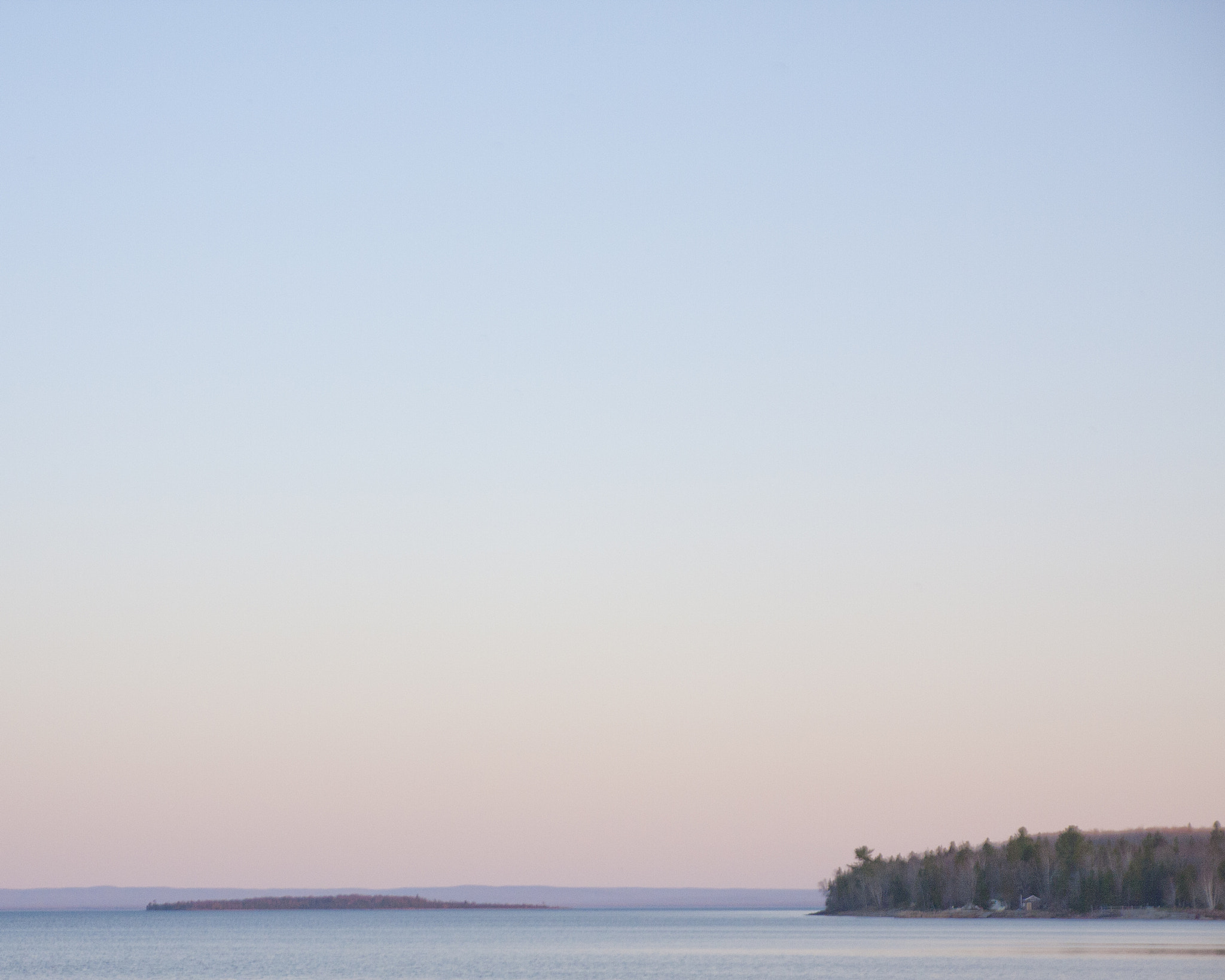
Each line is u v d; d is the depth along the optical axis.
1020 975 153.12
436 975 189.12
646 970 193.12
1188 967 161.38
